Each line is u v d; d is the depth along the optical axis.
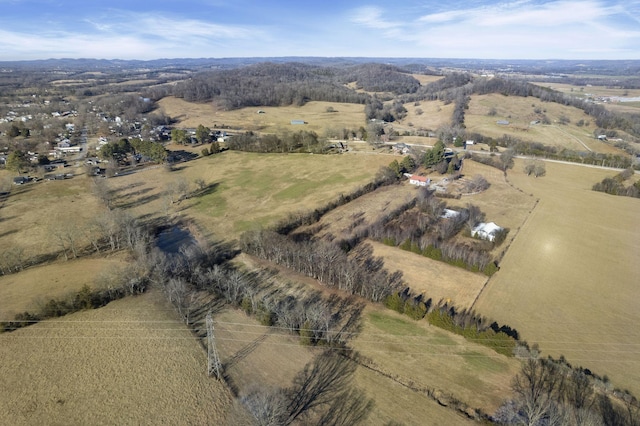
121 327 65.06
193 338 62.69
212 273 76.00
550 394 50.53
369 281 72.94
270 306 67.75
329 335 62.41
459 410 49.12
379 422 47.47
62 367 56.31
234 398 51.28
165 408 49.62
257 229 95.50
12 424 47.31
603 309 67.75
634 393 50.72
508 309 67.88
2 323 63.88
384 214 106.88
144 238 94.31
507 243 89.94
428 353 58.59
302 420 47.69
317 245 88.12
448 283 75.62
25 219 108.31
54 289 75.56
